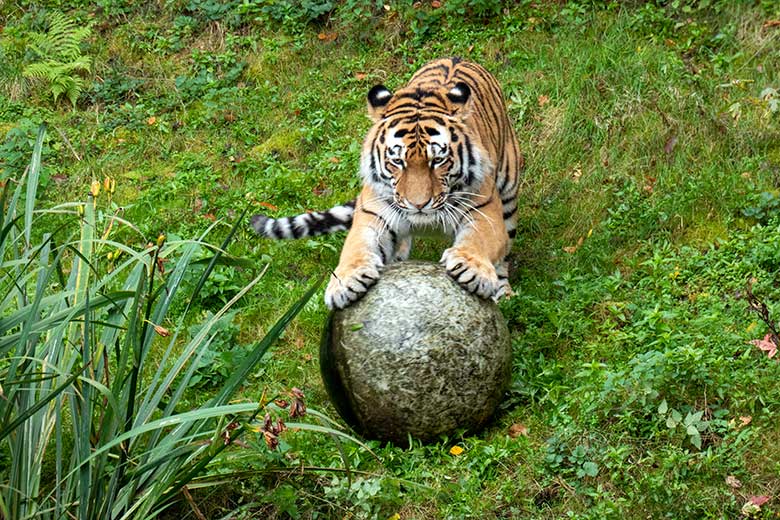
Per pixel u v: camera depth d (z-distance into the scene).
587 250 7.09
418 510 4.98
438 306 5.23
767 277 6.41
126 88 9.18
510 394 5.77
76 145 8.59
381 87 6.50
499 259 6.35
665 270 6.68
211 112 8.84
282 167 8.16
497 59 9.05
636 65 8.36
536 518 4.92
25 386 4.38
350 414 5.36
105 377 4.89
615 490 5.01
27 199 4.62
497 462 5.23
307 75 9.19
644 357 5.53
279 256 7.23
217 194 7.99
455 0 9.41
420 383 5.13
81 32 9.34
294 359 6.30
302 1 9.64
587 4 9.22
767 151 7.68
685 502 4.80
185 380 4.60
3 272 5.65
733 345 5.74
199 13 9.83
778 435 5.13
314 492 5.05
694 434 5.06
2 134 8.74
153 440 4.55
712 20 8.90
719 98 8.10
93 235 4.80
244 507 4.77
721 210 7.16
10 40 9.65
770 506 4.79
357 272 5.43
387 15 9.57
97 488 4.27
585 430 5.29
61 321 4.14
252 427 4.17
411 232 6.44
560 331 6.15
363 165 6.37
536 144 8.16
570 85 8.38
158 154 8.57
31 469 4.37
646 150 7.87
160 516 4.93
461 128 6.26
